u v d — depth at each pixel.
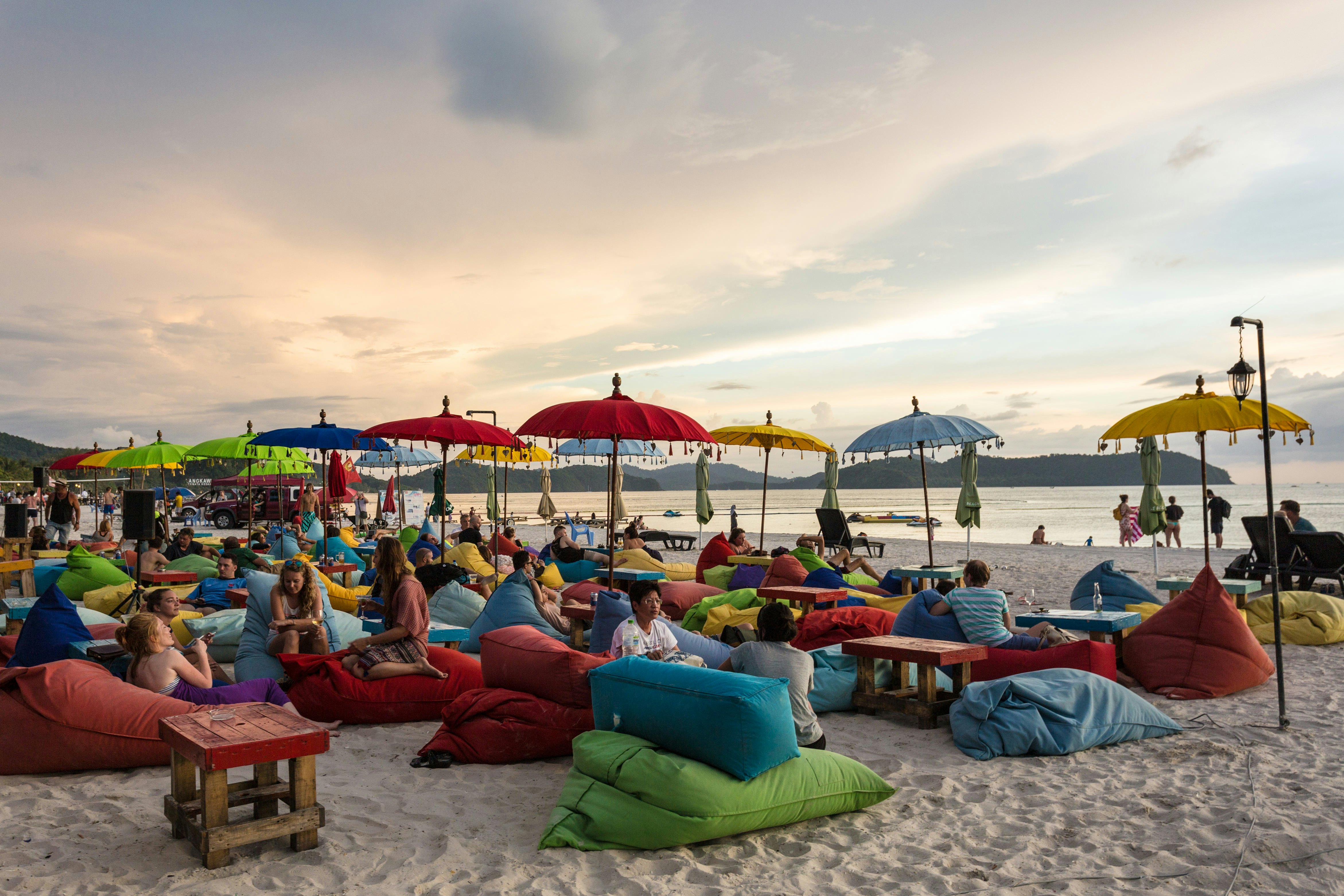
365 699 6.11
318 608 7.04
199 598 9.92
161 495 32.00
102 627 8.10
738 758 4.02
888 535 39.19
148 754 5.00
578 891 3.48
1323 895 3.47
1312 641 8.76
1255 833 4.06
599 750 4.27
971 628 6.98
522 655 5.57
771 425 13.68
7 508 16.25
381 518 31.58
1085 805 4.50
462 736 5.26
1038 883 3.59
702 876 3.65
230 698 5.50
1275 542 5.96
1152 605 9.27
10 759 4.80
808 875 3.68
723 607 9.55
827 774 4.30
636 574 11.07
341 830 4.11
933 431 11.69
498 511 21.80
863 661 6.49
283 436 12.34
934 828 4.22
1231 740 5.63
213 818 3.64
